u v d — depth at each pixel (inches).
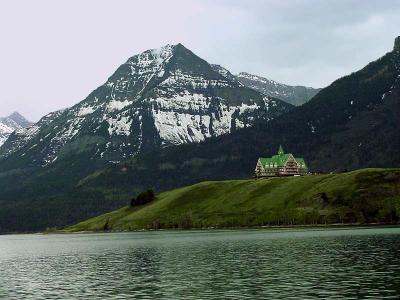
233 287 3129.9
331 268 3693.4
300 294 2815.0
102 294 3105.3
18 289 3435.0
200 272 3855.8
